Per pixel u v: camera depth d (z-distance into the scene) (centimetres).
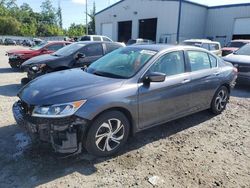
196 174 368
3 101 685
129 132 429
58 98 359
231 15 2964
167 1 2981
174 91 473
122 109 405
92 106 364
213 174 370
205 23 3206
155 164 389
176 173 368
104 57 529
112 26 3706
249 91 898
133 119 418
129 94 404
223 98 621
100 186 334
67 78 431
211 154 427
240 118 605
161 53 468
